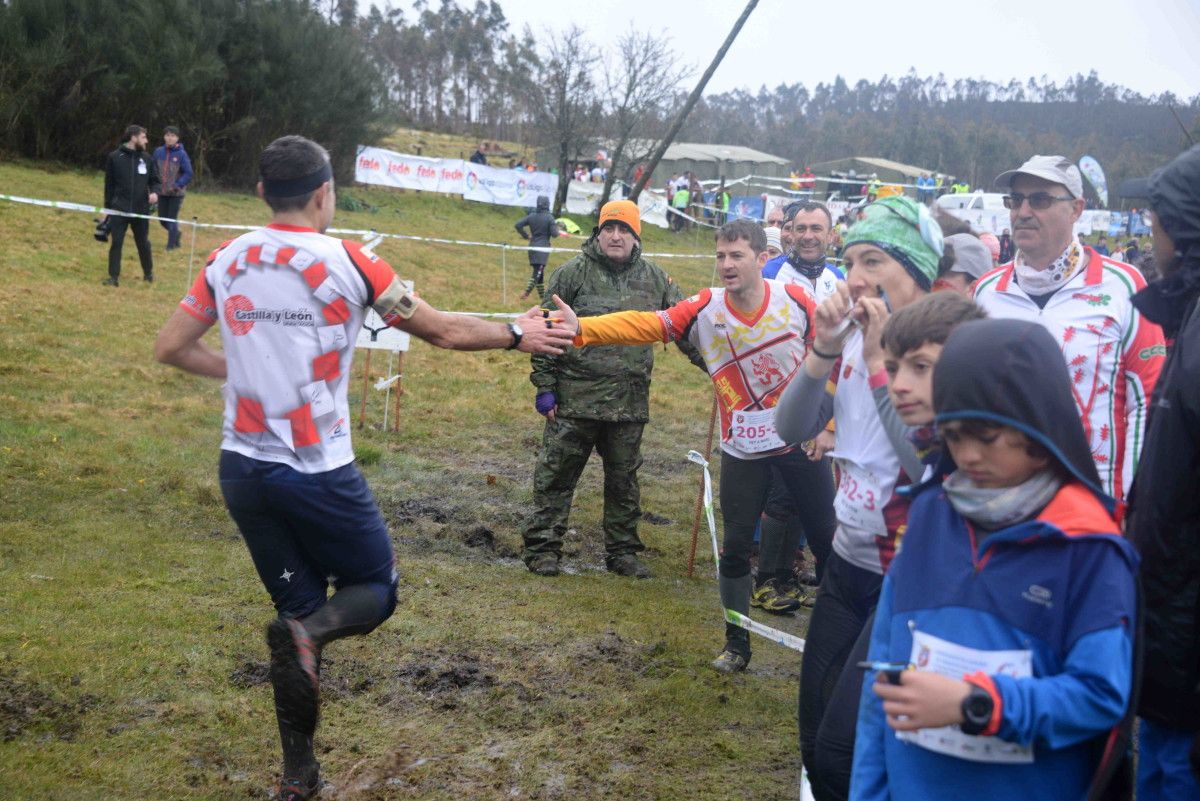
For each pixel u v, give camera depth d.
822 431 3.77
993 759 2.01
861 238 3.09
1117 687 1.88
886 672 1.95
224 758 3.68
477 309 16.27
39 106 23.92
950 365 2.01
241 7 27.83
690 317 4.61
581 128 35.53
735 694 4.52
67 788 3.34
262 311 3.21
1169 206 2.63
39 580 5.09
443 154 47.69
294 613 3.42
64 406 8.32
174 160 16.53
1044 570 1.97
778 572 5.86
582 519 7.32
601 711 4.26
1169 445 2.37
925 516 2.19
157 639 4.53
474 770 3.73
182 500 6.61
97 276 13.95
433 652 4.72
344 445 3.33
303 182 3.25
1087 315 3.78
